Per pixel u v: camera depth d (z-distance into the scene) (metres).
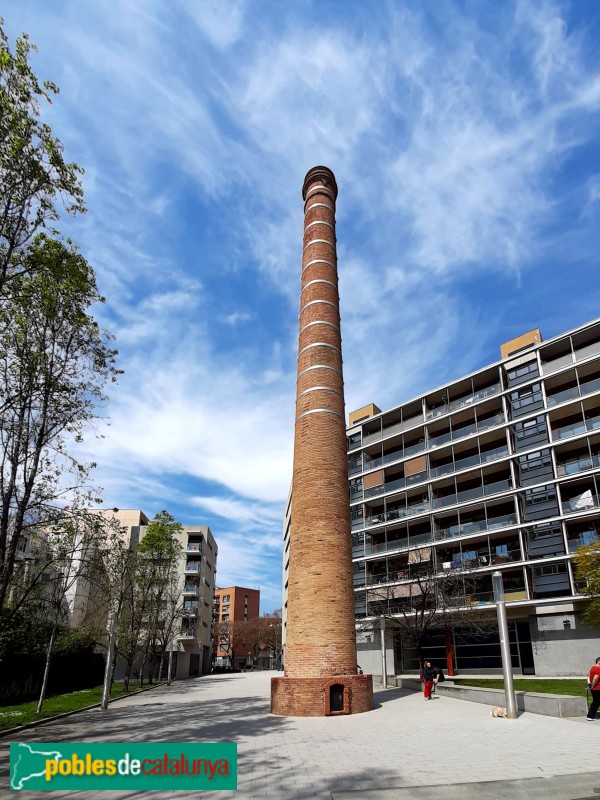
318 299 26.09
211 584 75.19
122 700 28.91
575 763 9.98
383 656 29.16
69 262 16.38
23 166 14.54
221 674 66.50
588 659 30.66
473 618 33.19
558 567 32.88
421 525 43.12
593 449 34.47
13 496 17.69
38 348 17.80
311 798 8.30
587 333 36.00
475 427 40.56
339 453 22.95
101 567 21.64
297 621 20.22
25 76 14.28
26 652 26.84
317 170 30.28
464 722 15.62
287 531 65.62
